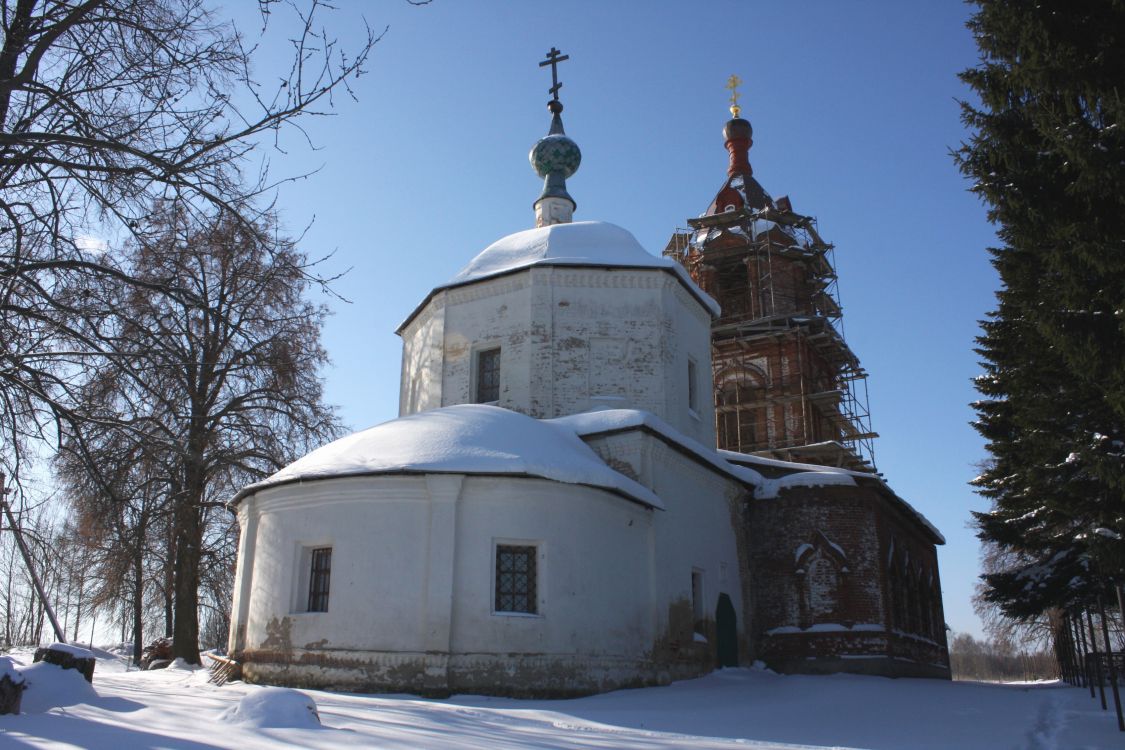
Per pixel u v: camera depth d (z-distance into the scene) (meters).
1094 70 12.45
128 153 9.20
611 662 16.05
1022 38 12.98
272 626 15.95
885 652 20.78
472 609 14.91
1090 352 12.90
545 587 15.47
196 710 10.07
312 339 23.64
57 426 10.33
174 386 10.98
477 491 15.54
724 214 38.12
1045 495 21.45
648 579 17.67
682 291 22.55
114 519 13.27
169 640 24.06
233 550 25.72
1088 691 19.05
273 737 7.95
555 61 28.52
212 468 21.44
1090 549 16.27
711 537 20.62
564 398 20.45
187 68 9.95
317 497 16.11
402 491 15.51
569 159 26.98
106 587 24.66
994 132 13.95
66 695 10.06
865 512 22.14
